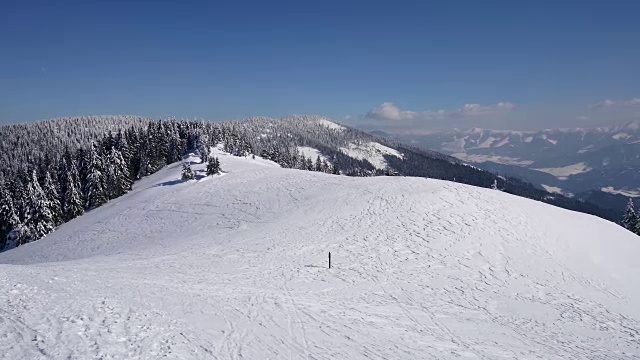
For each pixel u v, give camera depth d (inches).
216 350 464.1
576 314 847.7
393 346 590.9
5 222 2411.4
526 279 1000.9
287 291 829.2
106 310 514.9
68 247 1808.6
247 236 1365.7
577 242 1228.5
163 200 2230.6
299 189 1941.4
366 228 1288.1
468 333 697.0
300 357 498.9
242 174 2536.9
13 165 6328.7
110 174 2972.4
